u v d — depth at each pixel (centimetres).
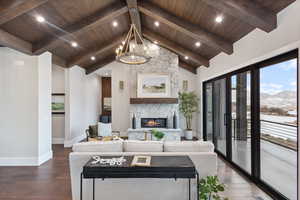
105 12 402
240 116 409
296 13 243
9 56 443
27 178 367
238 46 401
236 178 363
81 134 734
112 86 791
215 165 260
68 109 629
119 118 789
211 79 601
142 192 259
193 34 427
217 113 559
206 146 273
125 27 548
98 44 581
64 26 404
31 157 443
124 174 218
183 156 254
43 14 348
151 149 274
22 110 444
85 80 778
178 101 702
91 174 218
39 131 448
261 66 331
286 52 267
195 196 260
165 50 693
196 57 601
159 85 684
